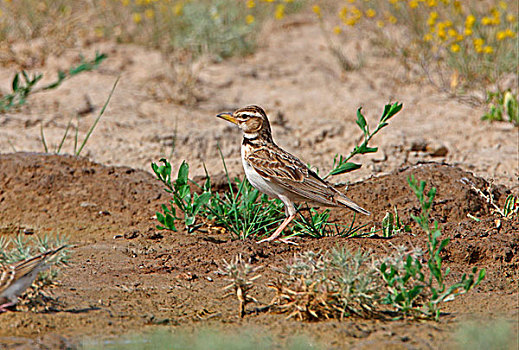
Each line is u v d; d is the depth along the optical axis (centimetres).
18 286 816
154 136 1606
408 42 2167
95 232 1195
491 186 1247
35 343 766
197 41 2200
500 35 1866
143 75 2002
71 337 789
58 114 1708
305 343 770
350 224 1197
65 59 2072
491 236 1076
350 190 1280
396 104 1158
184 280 985
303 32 2453
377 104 1859
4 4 2312
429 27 2122
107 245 1130
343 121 1759
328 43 2306
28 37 2197
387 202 1238
